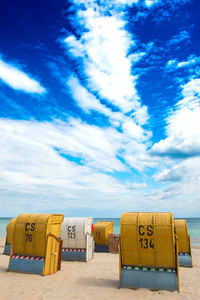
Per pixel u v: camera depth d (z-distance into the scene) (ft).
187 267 47.78
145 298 25.62
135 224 30.42
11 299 24.56
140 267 29.76
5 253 58.03
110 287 29.91
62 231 51.70
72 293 27.27
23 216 38.11
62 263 47.11
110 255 63.00
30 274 34.58
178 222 51.06
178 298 25.58
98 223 76.38
